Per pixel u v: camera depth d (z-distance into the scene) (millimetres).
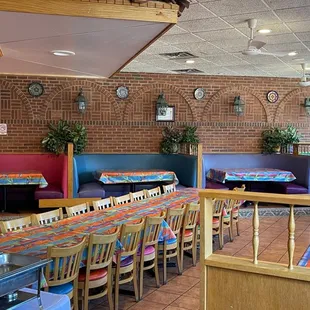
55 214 4000
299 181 8453
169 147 8906
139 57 7465
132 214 4168
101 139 8828
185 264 4801
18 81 8305
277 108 9625
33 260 1812
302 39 6195
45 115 8469
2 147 8297
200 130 9328
